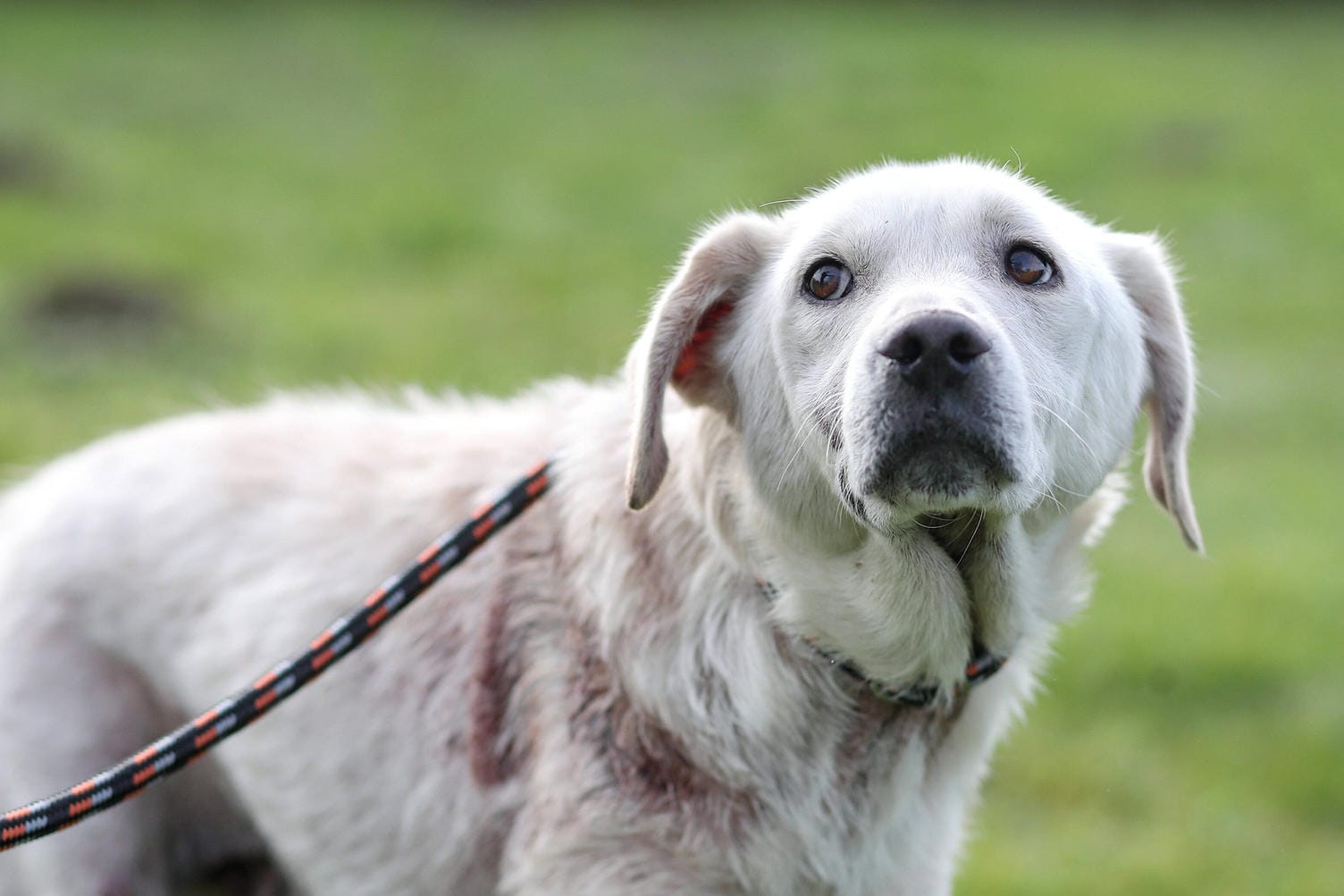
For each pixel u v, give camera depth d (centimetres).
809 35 4166
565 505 576
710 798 533
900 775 546
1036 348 495
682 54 3859
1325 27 4544
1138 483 1466
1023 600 533
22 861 661
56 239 2095
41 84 3119
